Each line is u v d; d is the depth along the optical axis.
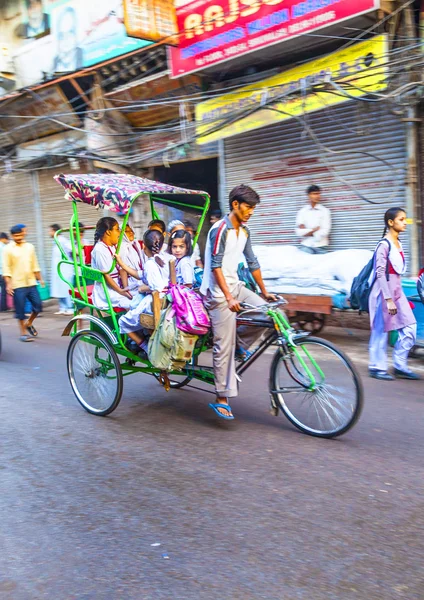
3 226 15.16
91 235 12.79
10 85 13.57
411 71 6.64
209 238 4.13
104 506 3.29
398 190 7.78
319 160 8.62
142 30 8.59
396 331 6.07
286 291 7.30
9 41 13.51
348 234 8.47
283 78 8.19
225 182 10.01
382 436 4.17
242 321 4.29
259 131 9.33
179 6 8.86
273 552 2.75
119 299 4.98
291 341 4.14
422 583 2.48
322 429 4.18
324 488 3.38
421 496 3.26
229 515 3.12
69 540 2.95
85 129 11.45
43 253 14.23
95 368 4.90
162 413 4.91
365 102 7.84
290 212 9.16
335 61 7.51
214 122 9.02
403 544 2.78
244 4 8.02
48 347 8.05
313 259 7.30
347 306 6.71
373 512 3.09
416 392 5.22
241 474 3.62
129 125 11.59
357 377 3.92
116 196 4.48
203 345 4.61
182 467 3.77
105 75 11.04
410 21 7.03
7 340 8.78
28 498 3.43
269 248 8.11
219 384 4.29
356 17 6.98
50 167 12.78
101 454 4.05
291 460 3.79
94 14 11.14
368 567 2.61
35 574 2.67
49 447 4.23
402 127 7.60
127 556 2.78
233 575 2.59
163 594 2.48
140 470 3.76
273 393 4.38
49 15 12.45
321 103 7.59
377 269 5.41
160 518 3.13
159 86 10.26
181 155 10.73
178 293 4.28
